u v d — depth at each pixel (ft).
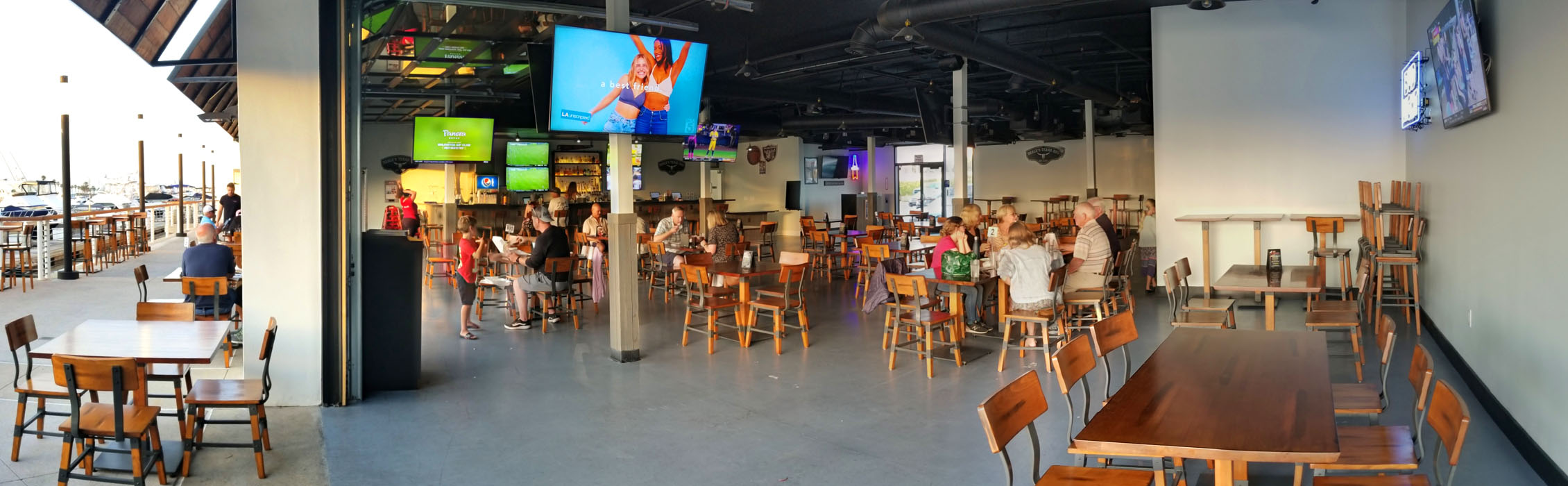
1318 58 30.81
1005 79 51.70
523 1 20.15
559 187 75.31
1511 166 14.51
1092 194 61.77
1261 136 31.65
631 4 31.12
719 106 64.28
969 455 14.03
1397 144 29.96
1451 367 19.61
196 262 21.81
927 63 47.26
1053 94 62.18
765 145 84.79
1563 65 11.75
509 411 17.07
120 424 11.13
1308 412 8.63
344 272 17.33
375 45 31.96
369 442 15.01
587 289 36.50
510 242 33.96
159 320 15.71
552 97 20.03
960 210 41.83
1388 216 29.43
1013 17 35.73
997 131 66.80
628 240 21.72
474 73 42.50
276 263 16.96
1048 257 20.77
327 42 16.97
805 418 16.40
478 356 22.39
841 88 54.29
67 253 36.55
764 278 38.24
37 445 13.97
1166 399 9.29
